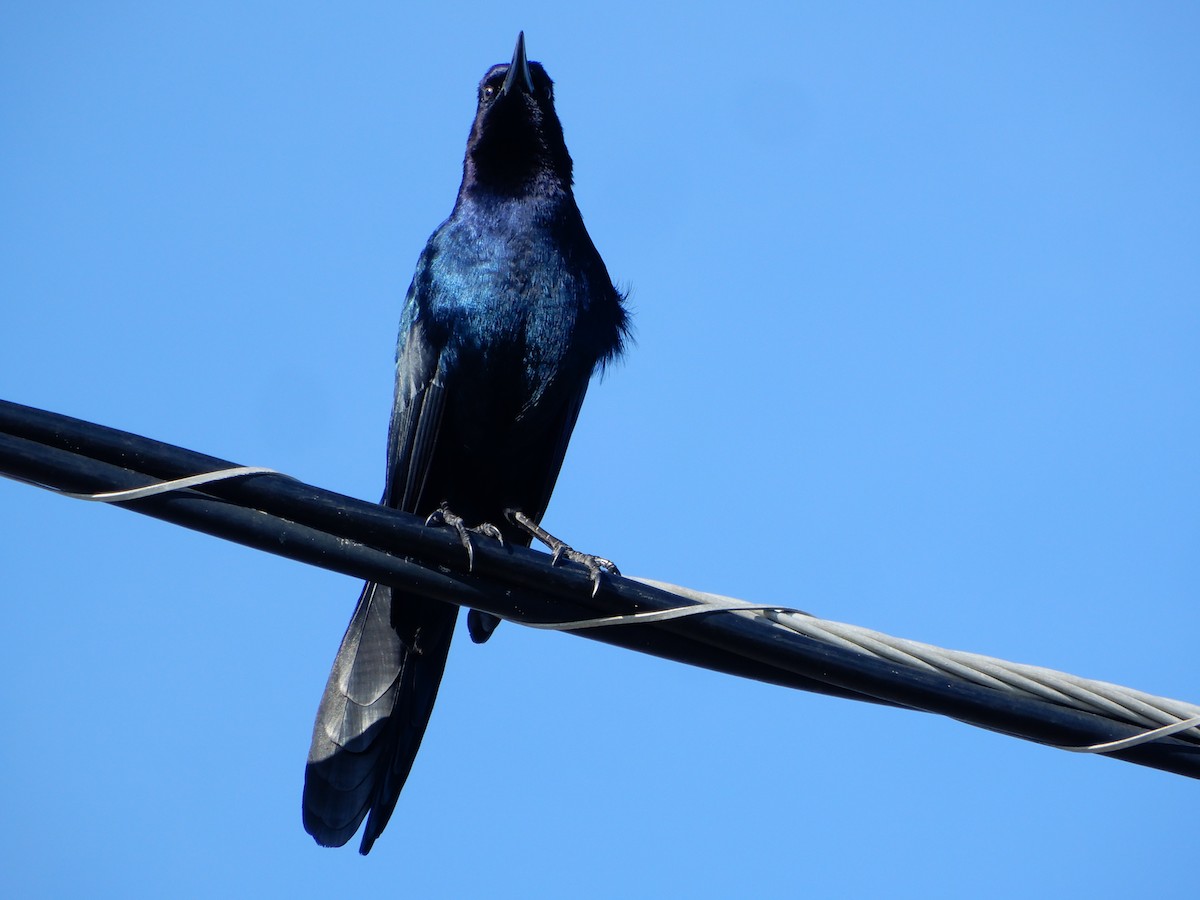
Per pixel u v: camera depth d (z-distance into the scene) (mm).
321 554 8000
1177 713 7742
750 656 8000
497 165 12758
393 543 8055
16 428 7609
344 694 10883
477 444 12500
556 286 12281
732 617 7973
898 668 7832
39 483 7691
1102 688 7777
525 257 12305
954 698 7801
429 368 12391
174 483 7719
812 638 7918
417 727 10961
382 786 10711
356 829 10516
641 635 8172
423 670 11086
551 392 12289
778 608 8008
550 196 12625
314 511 7910
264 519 7957
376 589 11164
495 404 12336
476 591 8188
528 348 12211
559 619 8188
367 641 11055
